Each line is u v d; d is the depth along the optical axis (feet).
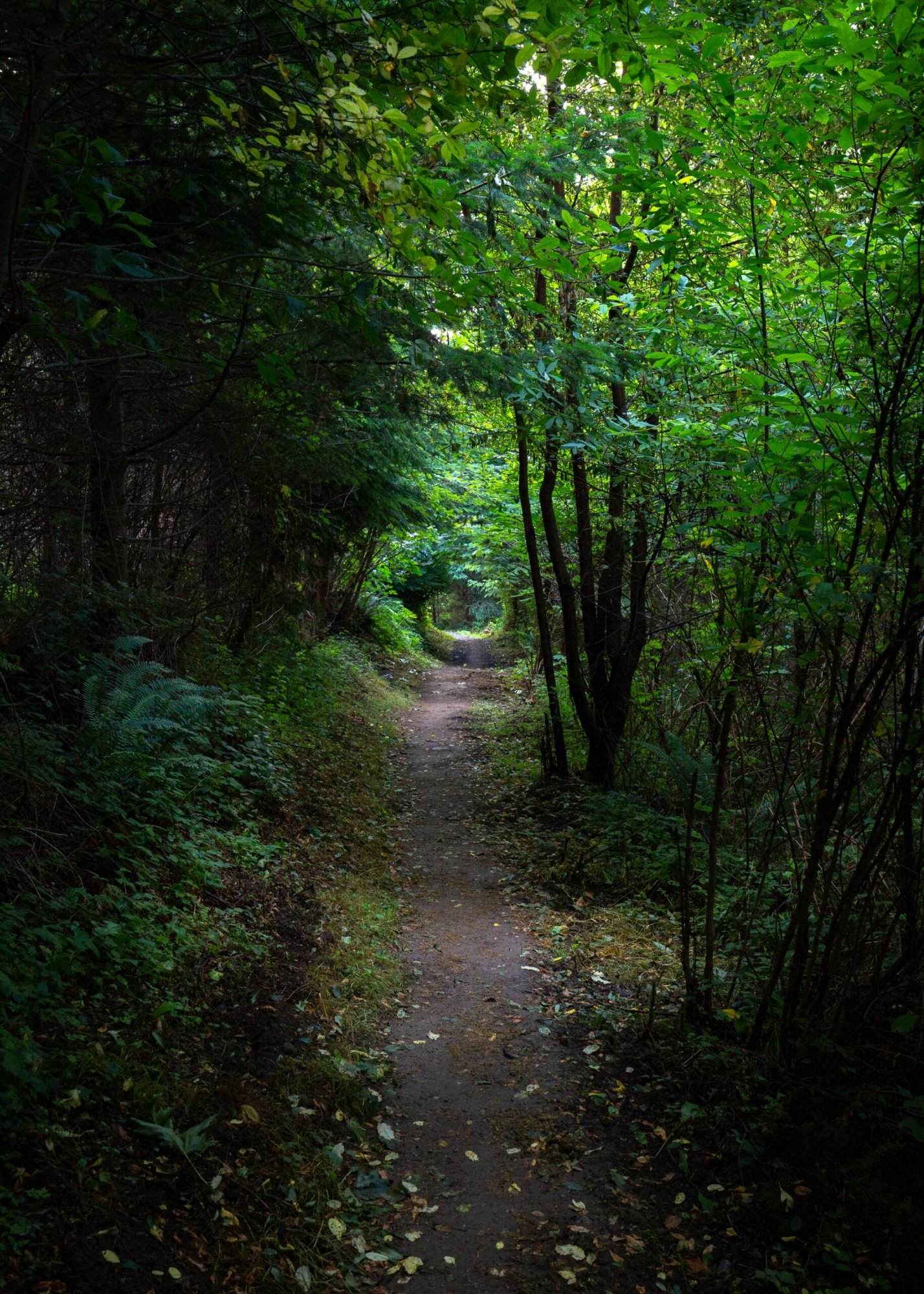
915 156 11.02
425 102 10.96
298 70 12.62
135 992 13.69
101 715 18.11
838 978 14.19
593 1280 10.37
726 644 14.78
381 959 18.75
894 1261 10.42
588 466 30.73
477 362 19.83
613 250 18.52
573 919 22.13
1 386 17.37
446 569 83.71
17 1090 10.31
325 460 28.19
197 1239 9.82
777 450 12.14
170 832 18.71
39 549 22.57
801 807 15.25
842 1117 12.06
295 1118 12.57
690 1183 12.08
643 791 31.50
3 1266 8.36
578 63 11.35
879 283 12.16
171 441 24.06
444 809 32.48
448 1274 10.43
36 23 11.05
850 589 11.71
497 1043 15.87
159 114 13.42
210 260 15.15
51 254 11.69
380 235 15.19
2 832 14.82
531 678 57.67
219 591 32.96
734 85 12.12
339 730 36.96
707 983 15.83
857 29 11.48
